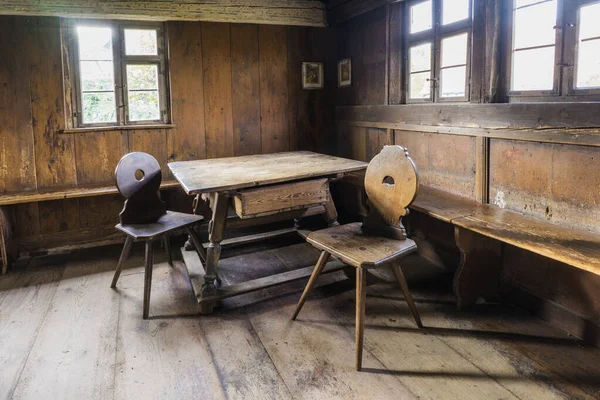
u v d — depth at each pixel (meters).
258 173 2.92
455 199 3.11
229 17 4.11
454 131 3.12
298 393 2.01
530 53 2.61
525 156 2.67
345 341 2.43
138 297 2.99
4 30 3.50
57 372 2.18
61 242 3.93
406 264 3.48
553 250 2.08
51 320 2.69
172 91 4.05
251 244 4.03
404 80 3.70
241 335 2.51
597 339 2.34
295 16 4.39
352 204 4.53
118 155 3.97
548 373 2.12
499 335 2.46
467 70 3.03
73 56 3.75
